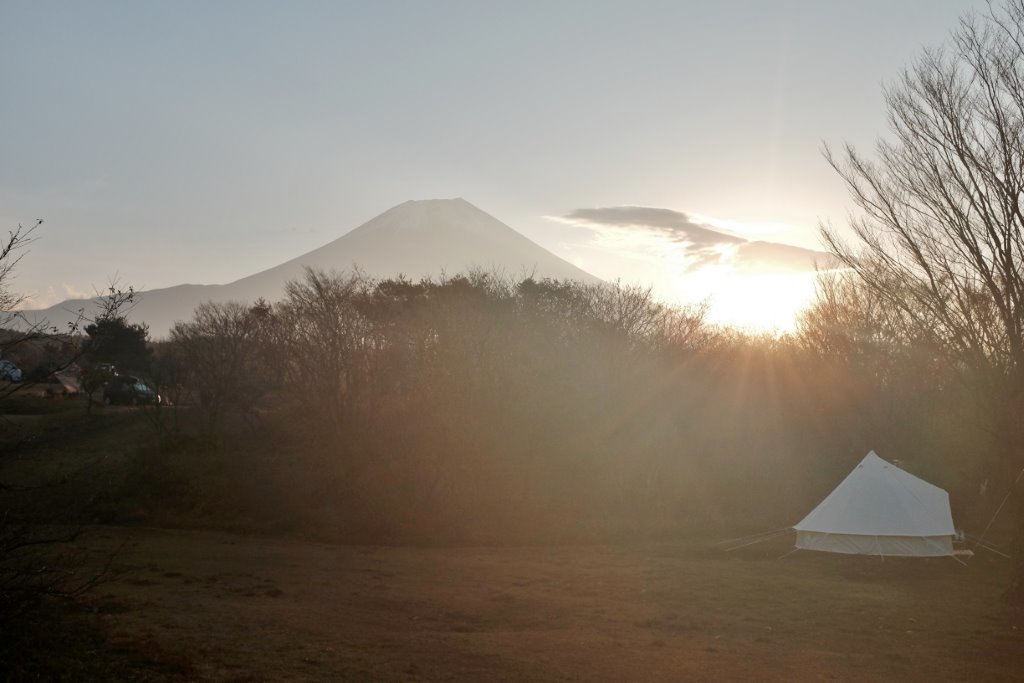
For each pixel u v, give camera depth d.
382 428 28.69
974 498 29.66
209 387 36.22
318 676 8.83
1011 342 13.91
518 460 28.17
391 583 17.09
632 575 18.62
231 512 27.28
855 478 23.02
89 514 25.64
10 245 8.05
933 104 14.08
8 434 9.30
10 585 9.27
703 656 10.84
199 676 8.45
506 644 11.24
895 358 25.02
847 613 14.27
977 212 13.83
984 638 12.28
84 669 8.17
